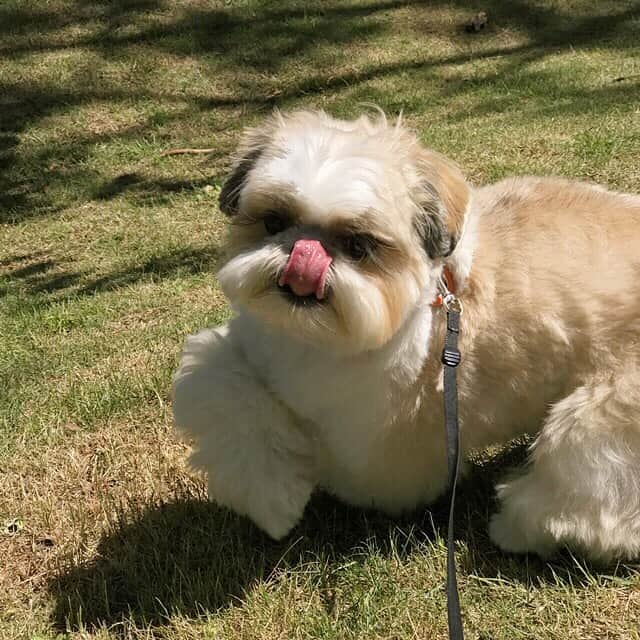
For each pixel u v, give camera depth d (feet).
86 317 3.95
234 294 2.16
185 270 4.45
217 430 2.40
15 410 3.21
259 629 2.30
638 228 2.44
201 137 6.52
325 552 2.54
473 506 2.69
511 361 2.39
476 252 2.41
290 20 8.29
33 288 4.47
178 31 8.13
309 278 2.07
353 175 2.10
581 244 2.39
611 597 2.36
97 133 6.66
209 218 5.17
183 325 3.72
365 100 6.78
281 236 2.15
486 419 2.47
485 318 2.37
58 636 2.31
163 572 2.47
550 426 2.37
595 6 8.29
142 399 3.22
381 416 2.35
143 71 7.51
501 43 7.70
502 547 2.52
